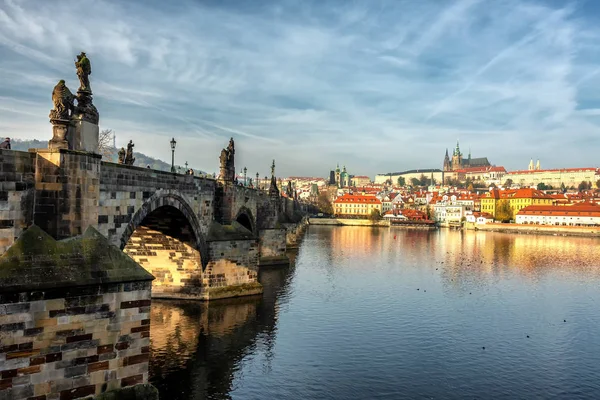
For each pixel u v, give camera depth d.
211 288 73.62
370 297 86.06
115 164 45.06
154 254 72.88
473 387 48.72
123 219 46.84
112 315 35.53
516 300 88.69
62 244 35.50
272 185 131.62
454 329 67.94
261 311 71.06
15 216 33.88
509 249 187.75
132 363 36.50
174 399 43.09
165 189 56.75
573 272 125.44
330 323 67.75
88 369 34.59
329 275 108.44
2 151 33.03
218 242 74.00
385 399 45.16
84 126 37.47
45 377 32.94
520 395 47.34
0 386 31.42
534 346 61.75
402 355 56.56
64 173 35.78
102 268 35.56
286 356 54.22
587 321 74.31
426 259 146.50
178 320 64.94
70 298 33.72
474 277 113.62
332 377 49.34
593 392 48.44
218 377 48.03
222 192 79.56
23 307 32.00
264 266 118.94
